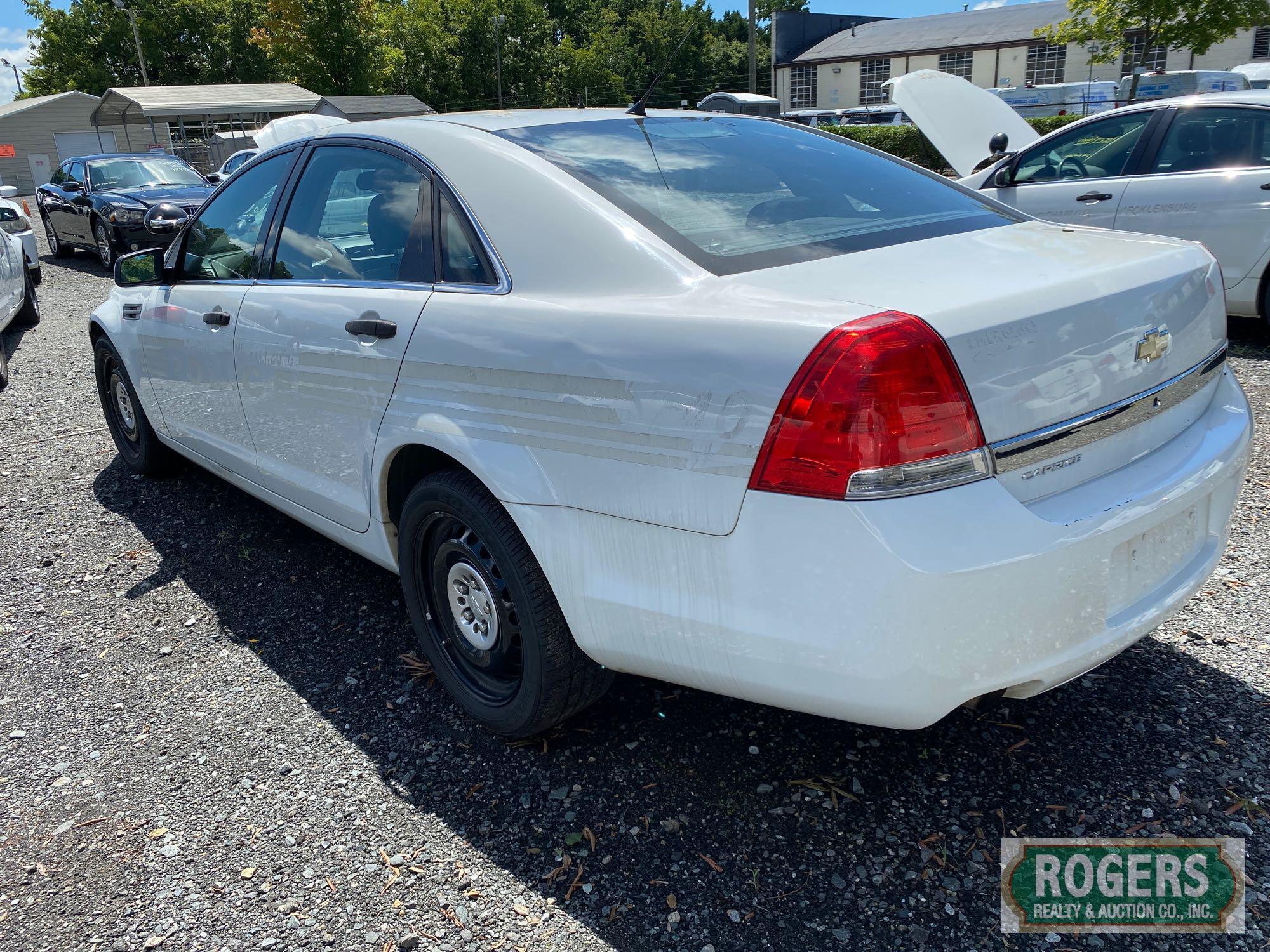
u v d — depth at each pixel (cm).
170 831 231
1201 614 304
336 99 3775
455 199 252
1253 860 207
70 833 233
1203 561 228
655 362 195
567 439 212
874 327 172
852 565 172
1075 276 198
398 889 211
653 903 204
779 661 187
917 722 183
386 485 273
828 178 270
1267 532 359
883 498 170
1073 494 192
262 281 326
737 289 199
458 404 238
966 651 176
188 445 402
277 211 327
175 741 267
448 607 271
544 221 231
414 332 248
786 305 187
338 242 294
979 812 225
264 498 357
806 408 174
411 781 246
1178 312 216
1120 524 190
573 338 211
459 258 248
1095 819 221
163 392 401
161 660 312
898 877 207
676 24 6378
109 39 5903
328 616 335
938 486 172
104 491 468
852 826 223
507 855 219
